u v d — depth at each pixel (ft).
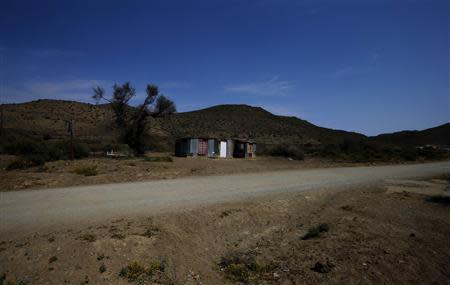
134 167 75.56
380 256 27.30
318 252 28.37
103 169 70.59
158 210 38.19
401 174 90.33
